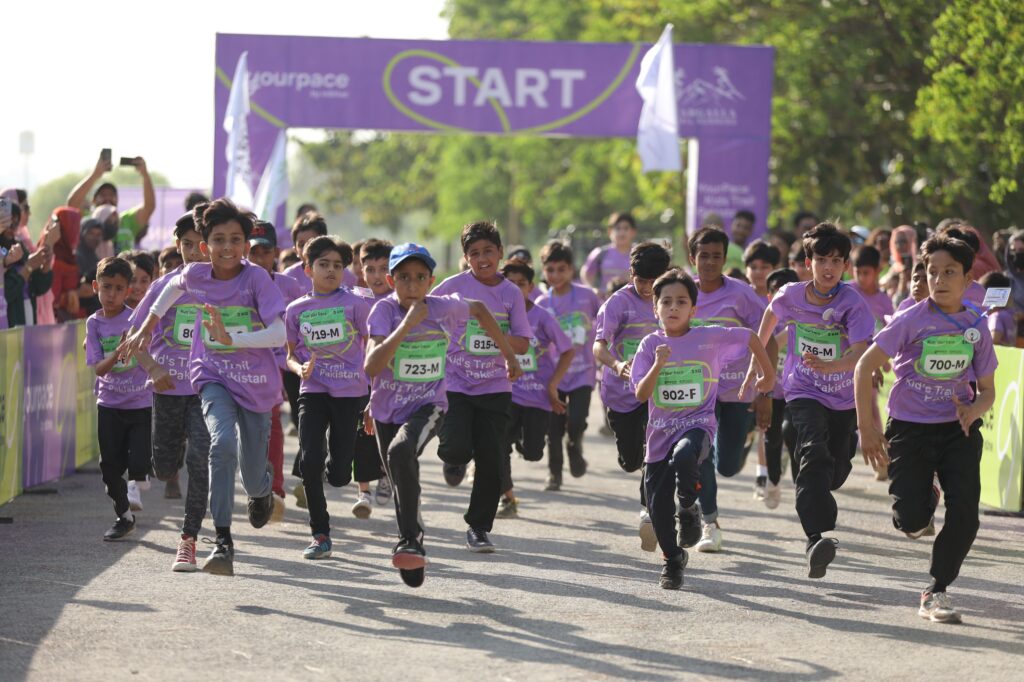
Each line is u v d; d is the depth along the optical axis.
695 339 13.98
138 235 27.86
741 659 11.16
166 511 18.59
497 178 103.88
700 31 51.19
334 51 37.28
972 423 12.66
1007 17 30.05
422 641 11.56
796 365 15.05
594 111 37.72
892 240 25.42
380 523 17.91
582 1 82.69
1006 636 12.15
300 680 10.35
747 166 38.38
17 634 11.59
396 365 13.35
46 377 20.88
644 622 12.41
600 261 30.17
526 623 12.28
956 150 35.44
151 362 13.91
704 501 16.22
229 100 34.81
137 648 11.19
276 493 18.02
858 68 43.56
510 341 15.31
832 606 13.25
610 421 17.03
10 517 17.77
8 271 21.70
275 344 13.71
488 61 37.56
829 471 13.99
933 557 12.73
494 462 15.46
